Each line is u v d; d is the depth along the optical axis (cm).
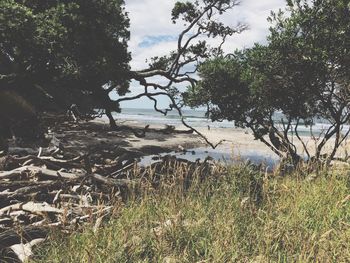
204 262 620
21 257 679
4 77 2264
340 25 1446
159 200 920
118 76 2633
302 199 899
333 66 1484
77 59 2248
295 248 659
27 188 1125
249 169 1079
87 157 1360
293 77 1545
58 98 4322
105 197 1135
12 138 2338
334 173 1090
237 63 1888
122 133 3703
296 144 3322
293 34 1496
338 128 1574
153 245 689
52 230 732
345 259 605
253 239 718
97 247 643
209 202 931
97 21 2317
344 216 809
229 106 1895
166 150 3122
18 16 1902
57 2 2278
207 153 3020
